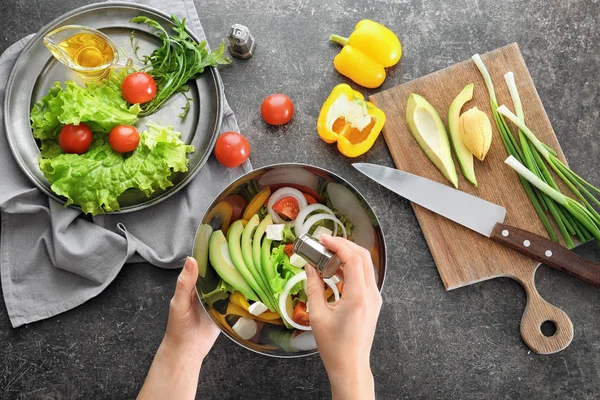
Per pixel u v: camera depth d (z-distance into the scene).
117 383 1.49
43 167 1.37
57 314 1.49
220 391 1.49
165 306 1.49
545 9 1.52
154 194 1.45
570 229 1.43
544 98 1.51
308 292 1.06
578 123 1.50
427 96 1.49
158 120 1.48
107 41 1.43
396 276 1.49
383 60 1.46
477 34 1.52
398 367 1.48
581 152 1.49
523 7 1.52
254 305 1.26
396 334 1.48
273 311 1.29
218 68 1.54
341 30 1.54
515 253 1.44
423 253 1.48
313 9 1.54
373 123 1.47
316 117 1.53
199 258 1.23
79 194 1.39
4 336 1.50
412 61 1.53
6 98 1.44
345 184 1.25
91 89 1.42
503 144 1.47
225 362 1.49
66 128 1.38
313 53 1.54
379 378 1.48
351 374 1.00
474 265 1.44
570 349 1.45
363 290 1.00
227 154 1.43
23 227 1.48
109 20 1.49
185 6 1.52
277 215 1.35
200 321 1.28
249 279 1.27
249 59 1.54
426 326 1.48
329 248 1.05
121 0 1.52
